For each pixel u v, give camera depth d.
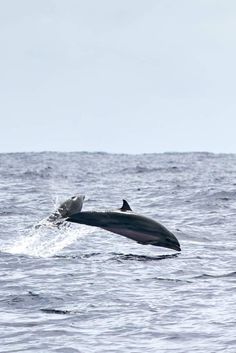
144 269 61.25
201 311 46.22
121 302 48.94
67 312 46.31
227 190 143.75
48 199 134.75
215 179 188.88
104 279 56.69
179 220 102.00
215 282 55.59
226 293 51.50
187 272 59.84
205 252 70.81
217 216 105.56
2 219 100.69
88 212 60.94
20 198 136.62
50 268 61.62
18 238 80.62
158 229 60.84
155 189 158.12
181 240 79.88
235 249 73.06
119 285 54.47
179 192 147.12
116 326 42.72
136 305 48.03
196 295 50.94
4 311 46.78
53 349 38.41
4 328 42.56
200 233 86.19
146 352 37.75
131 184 176.12
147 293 51.72
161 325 42.94
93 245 74.81
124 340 39.88
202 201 127.88
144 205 125.81
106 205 128.12
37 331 41.81
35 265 63.03
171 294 51.34
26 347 38.81
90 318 44.72
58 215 62.19
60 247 73.44
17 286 54.19
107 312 46.19
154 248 72.81
